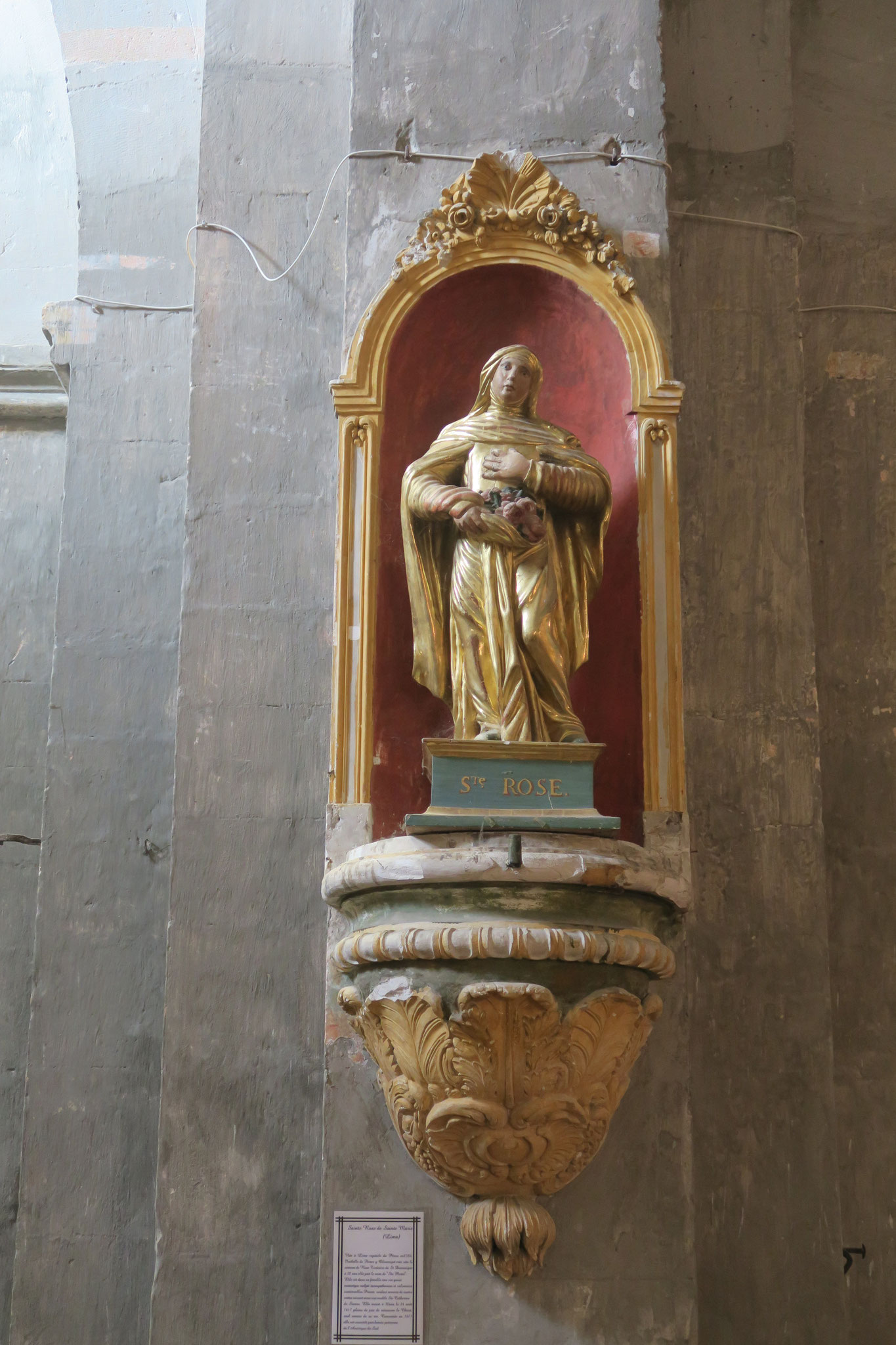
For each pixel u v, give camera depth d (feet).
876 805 13.51
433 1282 11.25
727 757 12.94
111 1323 12.45
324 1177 11.53
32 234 17.02
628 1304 11.21
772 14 15.21
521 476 12.27
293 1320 11.75
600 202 13.57
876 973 13.09
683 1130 11.65
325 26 14.89
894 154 15.48
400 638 12.85
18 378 16.08
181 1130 12.14
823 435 14.46
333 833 12.04
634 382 13.01
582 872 10.90
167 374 15.01
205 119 14.55
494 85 13.91
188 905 12.59
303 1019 12.35
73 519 14.57
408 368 13.55
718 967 12.46
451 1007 10.91
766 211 14.49
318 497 13.56
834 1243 11.93
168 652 14.16
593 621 13.03
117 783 13.79
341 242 14.21
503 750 11.44
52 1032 13.15
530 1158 10.96
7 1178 13.55
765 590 13.34
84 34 16.10
